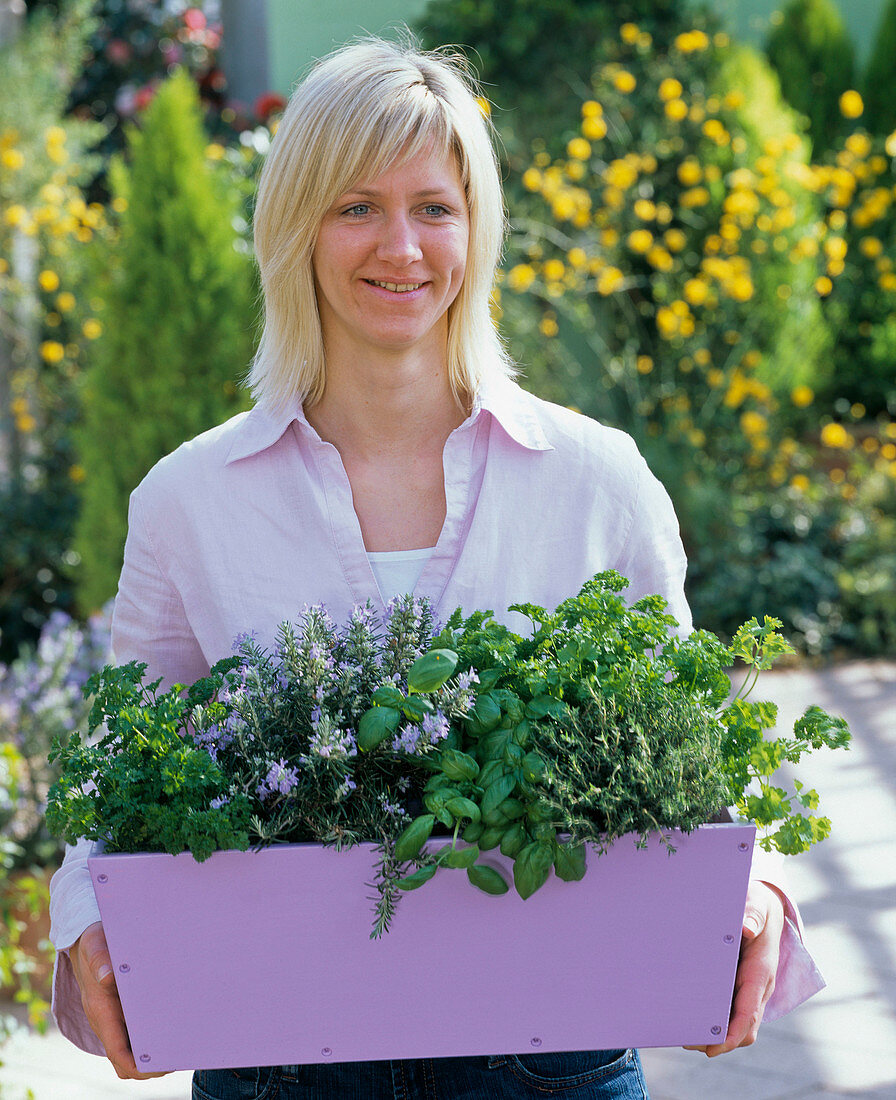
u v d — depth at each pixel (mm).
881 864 3668
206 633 1457
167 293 4590
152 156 4625
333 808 1177
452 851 1125
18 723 3348
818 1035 2930
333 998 1181
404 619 1269
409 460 1469
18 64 6695
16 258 6211
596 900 1165
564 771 1150
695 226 6383
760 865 1342
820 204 6945
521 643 1249
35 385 6238
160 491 1461
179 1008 1178
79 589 4902
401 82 1330
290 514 1438
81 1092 2756
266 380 1466
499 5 7445
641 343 6492
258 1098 1345
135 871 1144
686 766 1147
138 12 8867
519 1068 1326
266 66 8148
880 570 5539
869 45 9234
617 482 1450
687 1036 1202
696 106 6598
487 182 1393
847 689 5047
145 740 1188
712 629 5531
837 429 6137
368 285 1364
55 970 1382
